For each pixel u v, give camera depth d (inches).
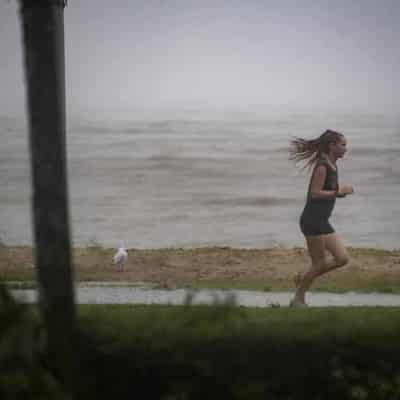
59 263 939.3
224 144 4101.9
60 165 949.2
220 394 888.9
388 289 1962.4
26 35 945.5
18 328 840.9
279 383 894.4
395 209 3742.6
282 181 3993.6
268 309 1282.0
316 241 1625.2
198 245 3218.5
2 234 3191.4
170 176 3976.4
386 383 900.6
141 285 2006.6
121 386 893.2
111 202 3708.2
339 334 925.8
